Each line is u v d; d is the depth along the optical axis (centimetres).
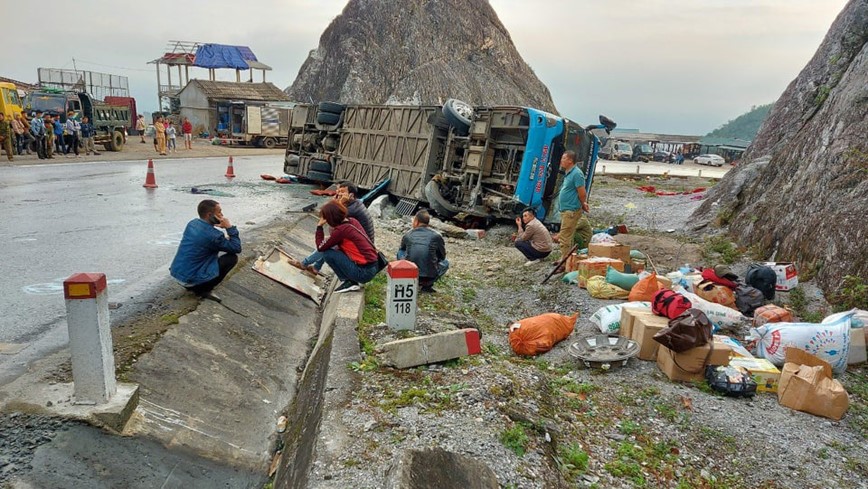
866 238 715
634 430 436
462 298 806
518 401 430
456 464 317
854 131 906
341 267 657
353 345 500
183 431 388
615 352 565
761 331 574
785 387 494
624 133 8712
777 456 418
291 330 645
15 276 649
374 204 1427
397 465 301
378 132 1589
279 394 508
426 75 6825
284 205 1335
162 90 5956
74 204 1174
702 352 517
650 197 2188
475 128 1315
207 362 483
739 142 6900
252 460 406
